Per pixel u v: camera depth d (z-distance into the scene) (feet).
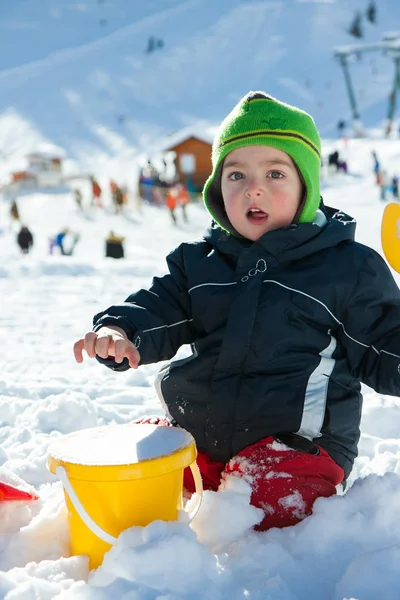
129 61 343.05
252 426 8.07
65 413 12.60
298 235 8.39
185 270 8.92
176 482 6.91
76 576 6.52
